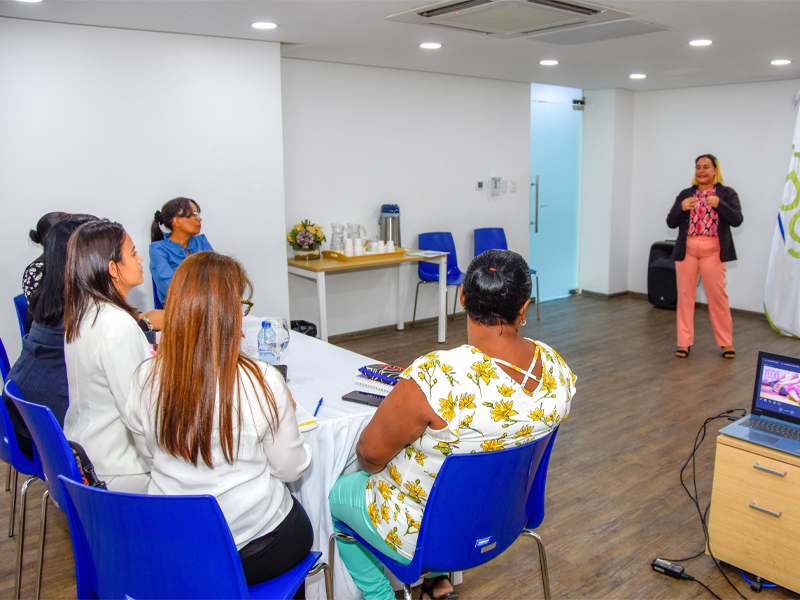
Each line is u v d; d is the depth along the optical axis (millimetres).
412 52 4543
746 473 2074
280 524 1435
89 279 1646
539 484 1684
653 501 2697
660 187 6906
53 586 2133
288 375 2197
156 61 3740
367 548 1646
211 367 1242
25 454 2025
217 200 4098
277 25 3613
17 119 3363
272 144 4273
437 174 5844
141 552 1208
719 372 4453
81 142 3561
